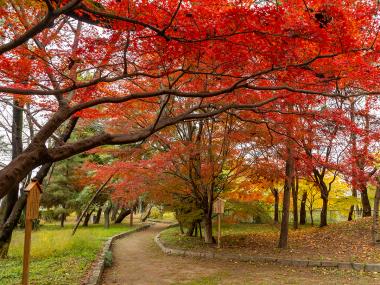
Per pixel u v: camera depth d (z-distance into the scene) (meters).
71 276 8.89
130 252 15.66
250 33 5.25
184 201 17.14
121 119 11.97
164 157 12.82
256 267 11.18
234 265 11.65
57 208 31.08
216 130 13.65
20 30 6.28
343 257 11.49
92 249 14.38
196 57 6.01
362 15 5.80
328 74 6.66
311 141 12.88
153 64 6.12
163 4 5.17
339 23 5.07
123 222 39.84
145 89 8.88
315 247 13.77
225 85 7.58
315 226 21.69
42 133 5.68
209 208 15.98
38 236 16.89
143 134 6.43
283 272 10.31
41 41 6.77
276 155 13.39
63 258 11.83
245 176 14.80
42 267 10.04
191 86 8.38
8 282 8.00
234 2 5.59
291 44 5.34
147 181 14.27
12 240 15.88
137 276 10.31
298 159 13.70
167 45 5.53
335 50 5.61
